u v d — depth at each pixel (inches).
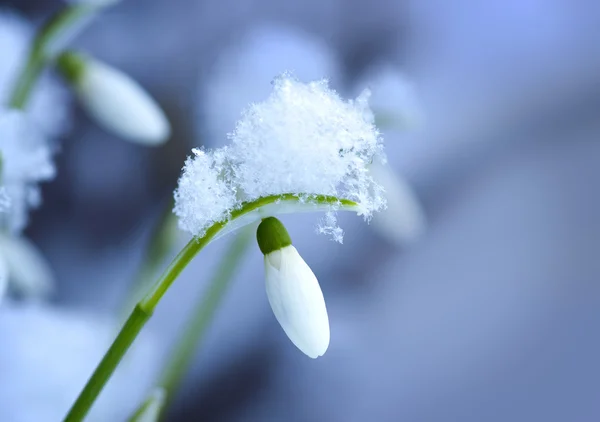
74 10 18.9
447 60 31.5
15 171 16.2
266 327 25.8
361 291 27.6
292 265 13.9
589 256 29.1
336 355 26.4
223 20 31.1
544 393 27.4
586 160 30.3
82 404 14.0
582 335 28.2
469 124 30.4
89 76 18.9
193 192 13.5
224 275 19.3
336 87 23.6
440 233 29.0
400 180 19.6
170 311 25.6
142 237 27.8
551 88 31.0
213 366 25.4
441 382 27.1
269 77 22.0
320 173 13.4
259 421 25.3
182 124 29.0
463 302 28.2
